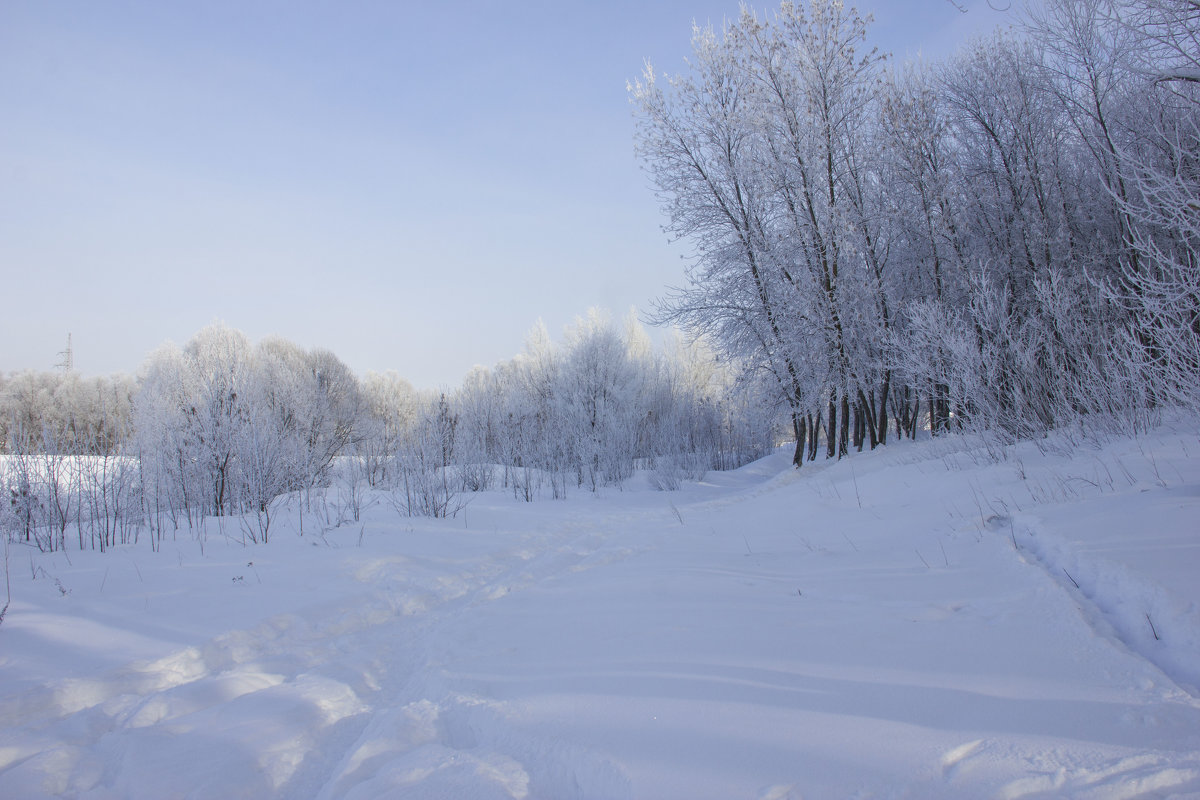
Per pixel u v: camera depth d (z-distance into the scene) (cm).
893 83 1545
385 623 520
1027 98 1373
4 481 788
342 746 306
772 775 209
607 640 371
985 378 958
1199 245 599
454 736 285
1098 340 817
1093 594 346
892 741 224
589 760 231
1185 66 752
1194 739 207
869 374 1556
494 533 877
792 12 1482
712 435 2588
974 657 292
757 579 495
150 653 412
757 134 1503
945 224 1447
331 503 1028
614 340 2595
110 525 832
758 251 1508
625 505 1270
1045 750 210
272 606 515
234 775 266
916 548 526
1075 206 1364
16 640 420
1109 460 607
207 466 1122
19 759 290
